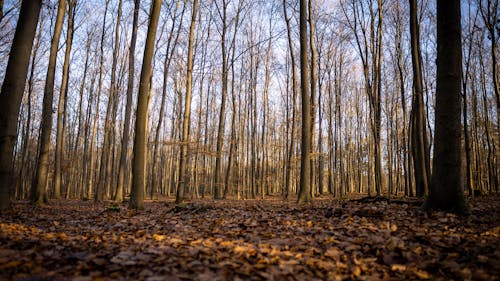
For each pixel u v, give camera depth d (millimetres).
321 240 4215
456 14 5988
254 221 5746
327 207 7633
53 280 2672
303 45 11266
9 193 6418
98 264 3133
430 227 4738
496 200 10734
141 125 8727
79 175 34094
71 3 15078
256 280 2842
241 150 29344
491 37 13633
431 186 6188
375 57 16500
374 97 16453
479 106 25453
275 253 3600
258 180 23938
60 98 16375
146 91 8828
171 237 4477
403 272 3076
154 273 2963
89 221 6391
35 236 4227
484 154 27062
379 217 5609
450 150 5938
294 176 33062
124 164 15211
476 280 2811
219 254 3553
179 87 24266
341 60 24047
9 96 6301
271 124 32219
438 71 6168
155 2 8938
